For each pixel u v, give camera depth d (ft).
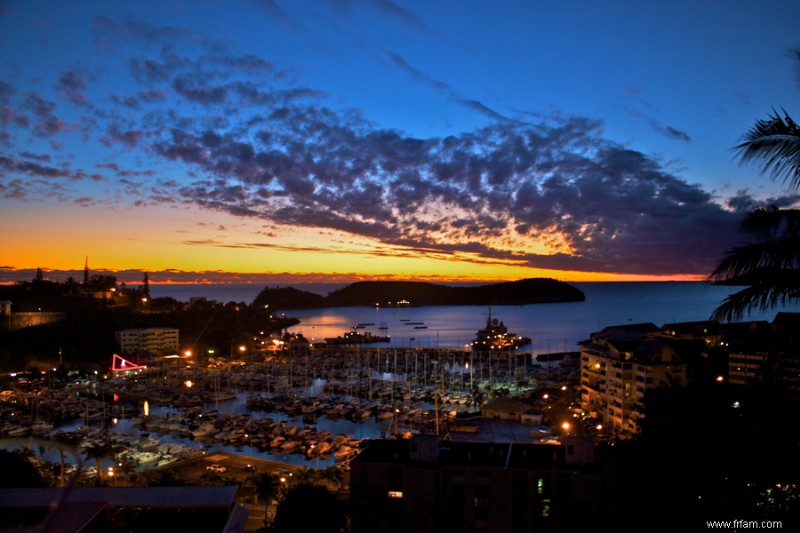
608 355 420.77
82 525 76.59
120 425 473.26
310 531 183.62
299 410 522.47
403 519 193.67
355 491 198.80
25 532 69.97
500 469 193.67
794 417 107.14
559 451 208.03
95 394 601.21
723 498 105.19
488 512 192.44
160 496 86.94
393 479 197.06
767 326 382.22
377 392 597.11
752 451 106.63
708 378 131.44
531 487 190.80
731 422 113.09
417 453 201.16
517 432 354.95
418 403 553.64
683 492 109.91
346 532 197.26
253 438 407.64
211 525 85.20
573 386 551.18
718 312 75.56
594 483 186.19
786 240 69.41
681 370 360.69
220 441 414.41
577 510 173.78
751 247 71.26
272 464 319.68
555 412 449.48
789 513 97.04
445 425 403.13
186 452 365.61
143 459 351.87
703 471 109.70
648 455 121.60
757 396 110.52
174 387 631.56
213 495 88.38
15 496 82.58
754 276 72.43
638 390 366.63
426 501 192.75
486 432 353.72
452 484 195.31
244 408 549.54
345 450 365.61
